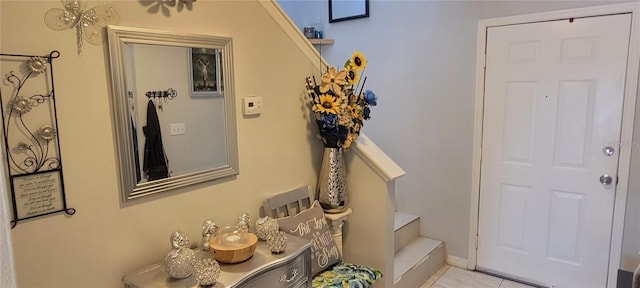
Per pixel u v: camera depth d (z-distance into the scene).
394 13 3.34
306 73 2.35
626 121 2.50
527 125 2.84
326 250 2.18
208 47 1.81
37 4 1.31
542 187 2.84
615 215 2.61
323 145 2.51
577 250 2.77
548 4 2.67
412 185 3.44
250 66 2.02
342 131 2.28
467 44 3.00
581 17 2.57
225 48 1.88
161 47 1.64
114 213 1.55
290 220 2.10
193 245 1.83
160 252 1.71
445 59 3.12
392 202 2.39
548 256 2.88
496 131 2.97
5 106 1.26
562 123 2.71
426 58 3.21
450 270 3.22
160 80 1.64
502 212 3.03
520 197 2.94
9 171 1.28
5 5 1.25
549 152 2.79
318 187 2.42
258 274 1.63
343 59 3.70
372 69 3.53
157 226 1.69
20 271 1.32
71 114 1.40
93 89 1.46
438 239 3.36
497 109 2.94
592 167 2.65
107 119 1.50
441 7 3.09
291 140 2.29
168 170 1.70
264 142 2.13
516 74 2.84
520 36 2.79
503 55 2.87
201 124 1.81
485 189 3.07
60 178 1.39
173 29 1.69
